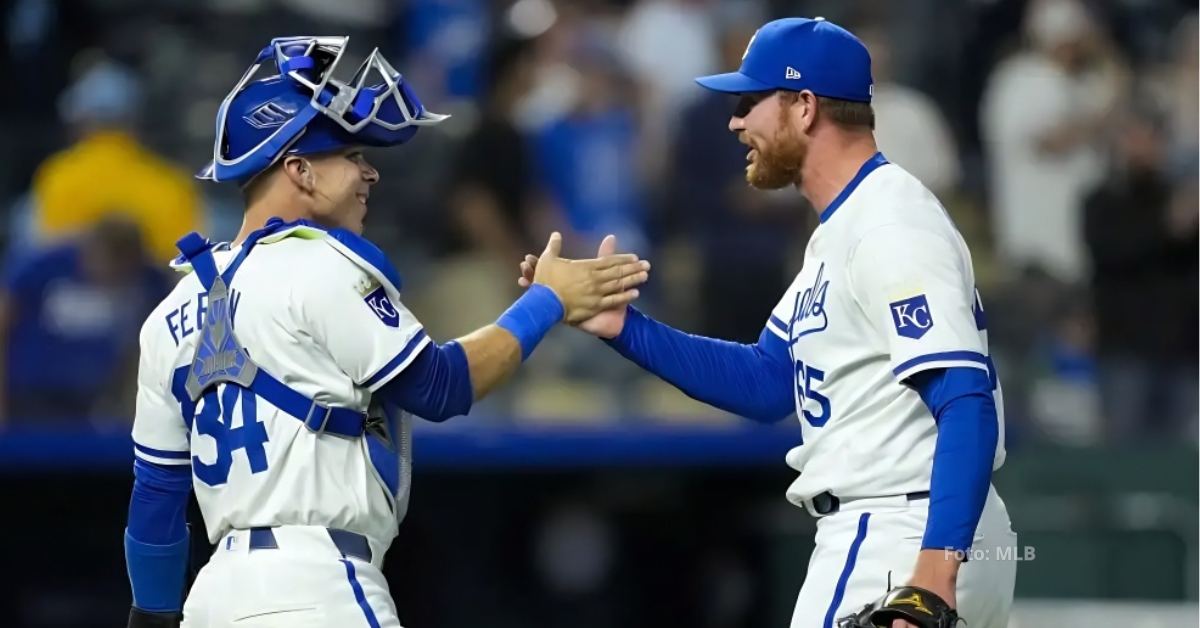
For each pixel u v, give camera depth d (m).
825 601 16.11
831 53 16.77
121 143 35.69
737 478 34.59
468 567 34.34
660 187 36.28
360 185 16.17
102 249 33.75
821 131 16.80
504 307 35.38
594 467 32.72
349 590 15.33
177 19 43.22
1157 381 33.75
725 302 34.25
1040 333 34.31
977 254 37.09
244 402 15.45
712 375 17.88
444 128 40.28
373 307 15.47
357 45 43.47
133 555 16.95
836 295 16.23
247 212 16.17
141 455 16.56
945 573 14.87
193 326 15.96
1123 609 26.75
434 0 43.06
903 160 36.31
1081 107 36.84
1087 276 34.53
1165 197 34.72
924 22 39.47
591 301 17.36
